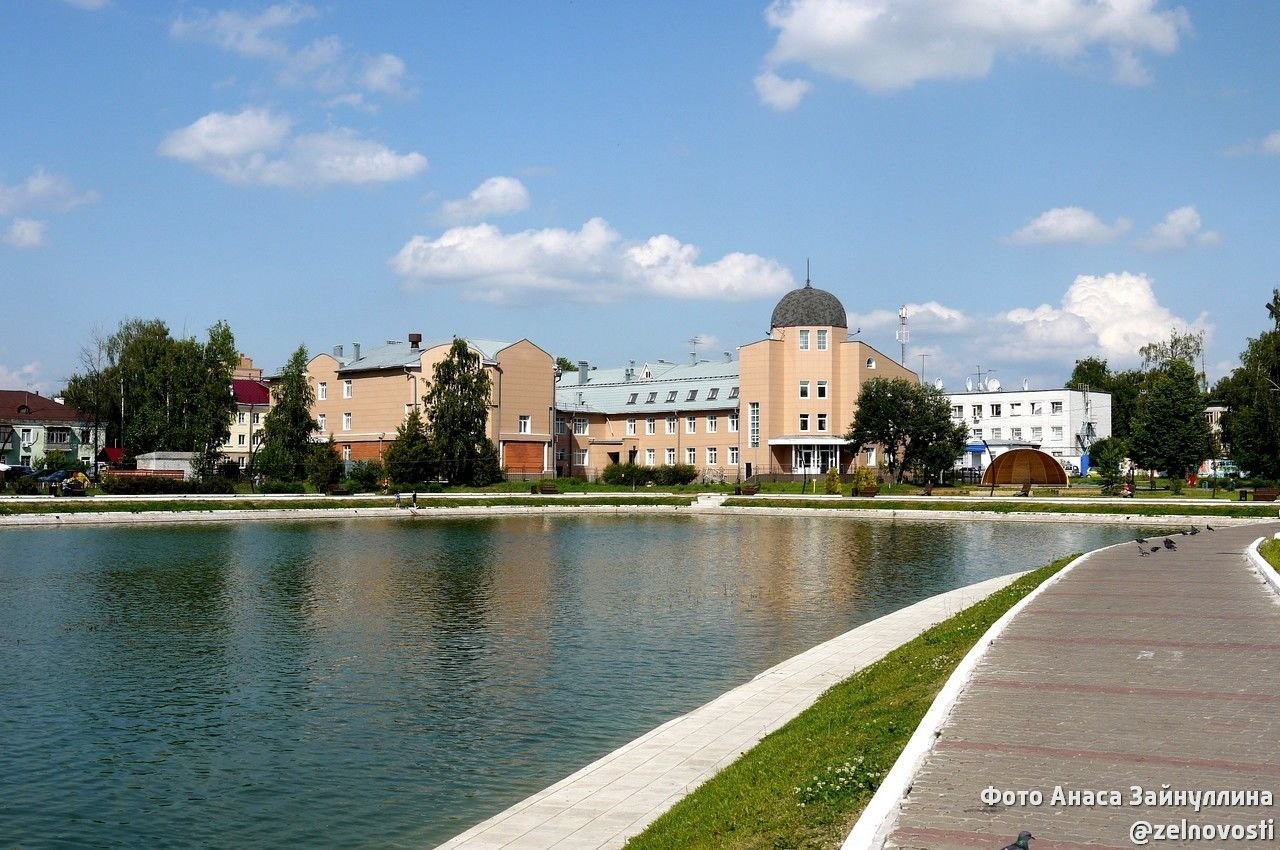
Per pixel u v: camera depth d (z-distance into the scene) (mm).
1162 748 13078
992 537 62656
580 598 37281
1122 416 164000
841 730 16047
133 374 119312
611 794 15406
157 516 72625
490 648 28156
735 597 37562
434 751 19141
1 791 17312
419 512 81625
